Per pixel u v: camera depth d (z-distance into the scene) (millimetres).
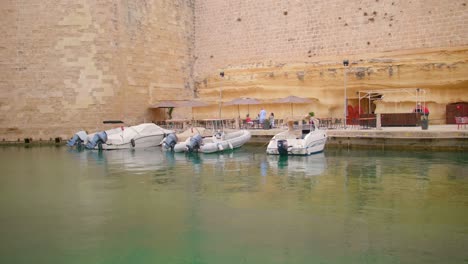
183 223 14047
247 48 45281
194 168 23734
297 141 27047
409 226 13180
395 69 35594
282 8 43531
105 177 21703
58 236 13156
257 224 13719
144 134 33656
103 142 32906
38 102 38312
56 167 24938
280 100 36844
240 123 38125
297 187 18500
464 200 15766
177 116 45312
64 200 17203
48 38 38094
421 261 10820
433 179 19156
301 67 39969
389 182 18859
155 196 17578
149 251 11930
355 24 40000
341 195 16953
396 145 27219
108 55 38938
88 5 38281
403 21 37969
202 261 11227
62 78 38188
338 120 34812
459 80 33656
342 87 37625
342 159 25031
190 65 47469
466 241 11969
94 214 15242
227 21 46438
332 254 11352
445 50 35031
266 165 23953
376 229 12992
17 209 15992
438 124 33594
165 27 44750
